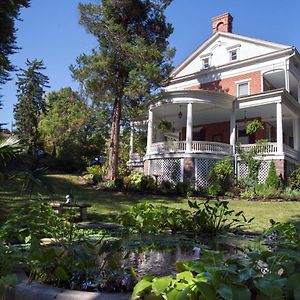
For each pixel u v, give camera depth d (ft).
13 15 53.42
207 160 61.57
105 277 9.31
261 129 71.20
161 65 60.08
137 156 76.59
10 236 12.46
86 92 62.54
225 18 87.10
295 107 70.18
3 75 65.10
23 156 18.98
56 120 97.55
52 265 8.98
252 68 76.02
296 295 5.11
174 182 60.85
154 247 15.70
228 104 65.31
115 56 60.18
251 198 52.16
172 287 5.32
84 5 61.16
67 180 63.31
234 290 5.13
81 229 22.63
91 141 88.74
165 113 71.97
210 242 17.51
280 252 7.04
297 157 69.10
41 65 140.77
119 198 47.65
